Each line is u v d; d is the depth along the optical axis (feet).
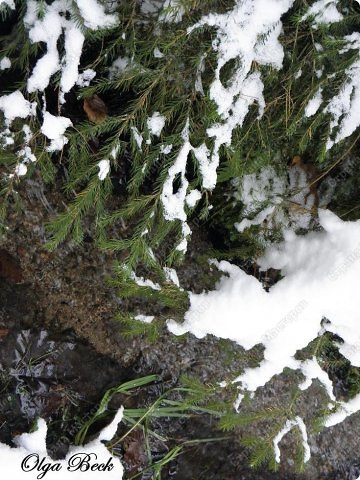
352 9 5.46
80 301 6.70
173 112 5.78
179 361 7.27
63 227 5.30
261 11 4.96
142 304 6.85
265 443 6.89
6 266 6.28
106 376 7.06
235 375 7.00
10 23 5.24
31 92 5.22
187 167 6.50
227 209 6.91
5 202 5.41
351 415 8.66
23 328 6.58
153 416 7.26
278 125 6.18
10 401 6.42
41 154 5.31
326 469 8.37
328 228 6.33
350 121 5.86
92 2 4.72
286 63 5.83
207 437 7.59
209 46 5.25
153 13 5.38
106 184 5.57
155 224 6.44
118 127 5.78
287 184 6.90
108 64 5.77
